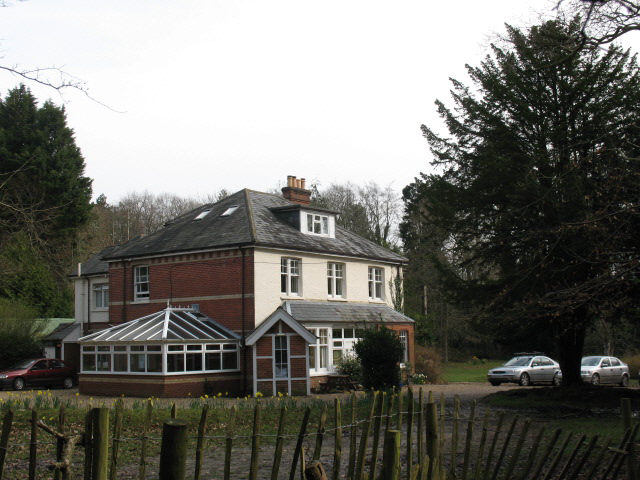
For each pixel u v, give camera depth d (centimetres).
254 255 2847
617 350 5084
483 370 4847
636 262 1255
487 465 715
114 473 588
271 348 2759
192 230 3188
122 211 7062
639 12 1180
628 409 759
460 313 4903
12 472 1016
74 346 3834
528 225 1909
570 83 1991
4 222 1859
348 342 3209
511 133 2122
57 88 1154
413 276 5238
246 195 3353
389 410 675
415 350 3741
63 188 3662
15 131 3650
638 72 1992
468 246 2256
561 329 2189
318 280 3206
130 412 1589
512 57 2142
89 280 3881
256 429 584
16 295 3947
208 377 2689
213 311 2927
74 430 1397
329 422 1546
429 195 2331
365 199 6094
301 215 3241
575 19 1256
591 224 1408
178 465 476
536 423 1591
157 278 3131
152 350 2597
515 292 2011
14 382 3102
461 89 2300
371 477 659
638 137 1681
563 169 1850
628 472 721
